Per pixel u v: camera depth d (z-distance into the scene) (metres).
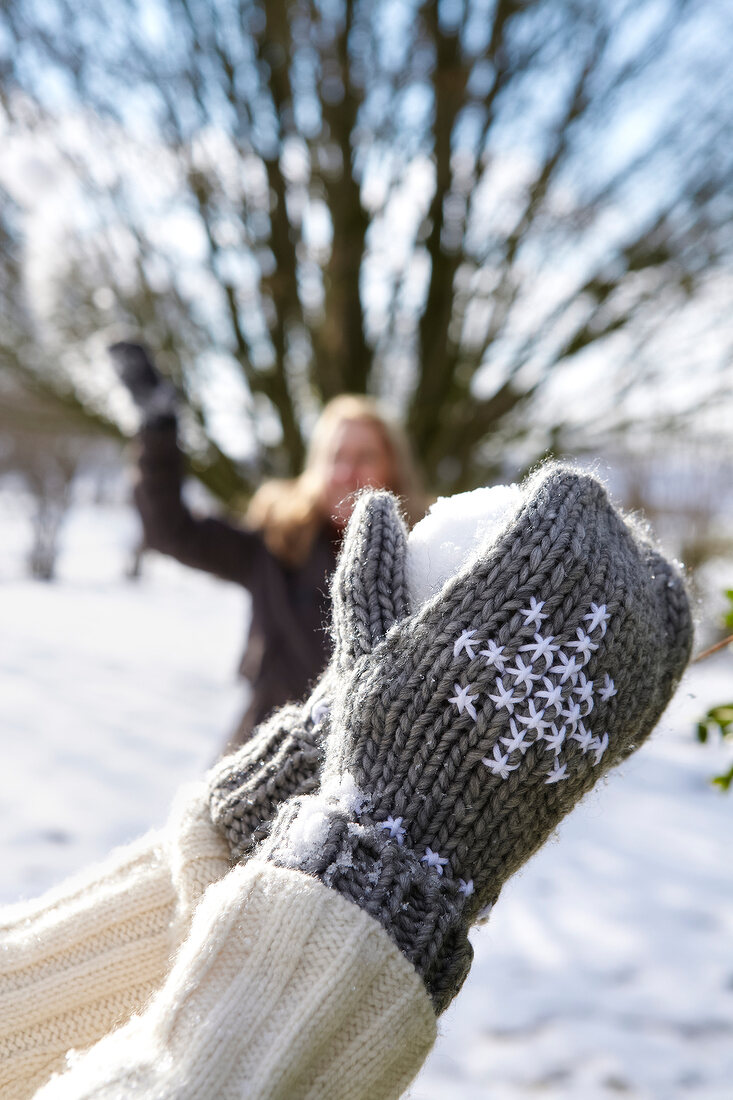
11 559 12.59
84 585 11.42
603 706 0.54
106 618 8.71
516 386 4.52
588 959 2.48
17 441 10.84
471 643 0.53
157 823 3.17
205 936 0.48
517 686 0.52
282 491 2.07
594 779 0.56
